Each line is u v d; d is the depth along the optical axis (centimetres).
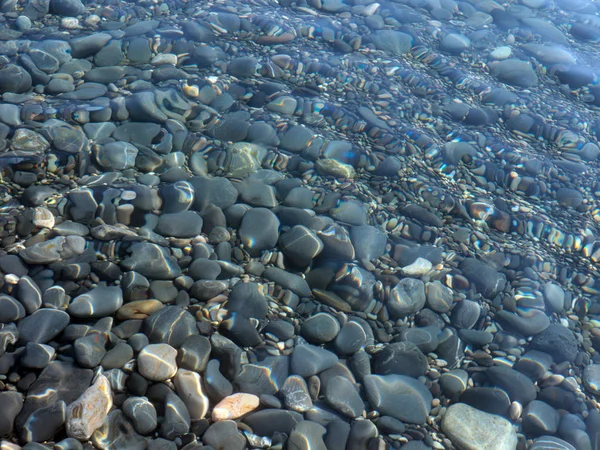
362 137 102
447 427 70
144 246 82
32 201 85
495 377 75
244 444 67
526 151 105
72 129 95
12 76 101
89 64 108
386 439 69
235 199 90
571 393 75
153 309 76
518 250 90
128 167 92
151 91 103
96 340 73
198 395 69
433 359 77
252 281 81
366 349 76
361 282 82
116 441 66
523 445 70
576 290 86
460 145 103
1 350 71
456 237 90
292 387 72
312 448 67
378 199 94
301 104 106
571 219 95
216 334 75
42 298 76
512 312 82
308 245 84
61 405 67
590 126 111
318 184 94
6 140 92
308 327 77
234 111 103
